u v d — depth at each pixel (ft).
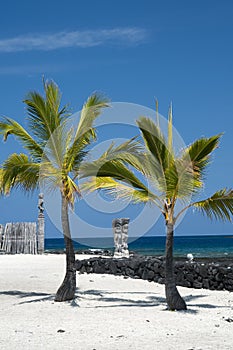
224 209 41.57
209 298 50.80
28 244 108.88
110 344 31.01
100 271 72.28
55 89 47.29
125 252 82.69
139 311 41.83
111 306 44.62
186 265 60.54
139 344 31.01
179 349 29.81
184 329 35.14
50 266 79.41
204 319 38.83
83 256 97.50
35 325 36.70
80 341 31.81
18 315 40.83
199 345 30.78
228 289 56.54
